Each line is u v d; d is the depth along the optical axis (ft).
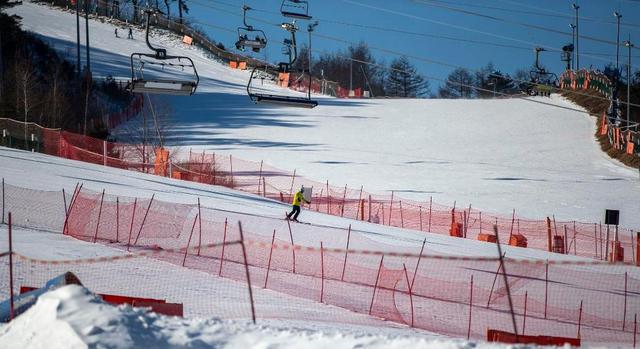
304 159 201.26
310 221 117.80
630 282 97.04
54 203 99.66
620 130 228.63
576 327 71.72
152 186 130.41
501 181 183.21
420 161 206.80
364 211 146.30
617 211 122.83
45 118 183.11
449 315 69.31
